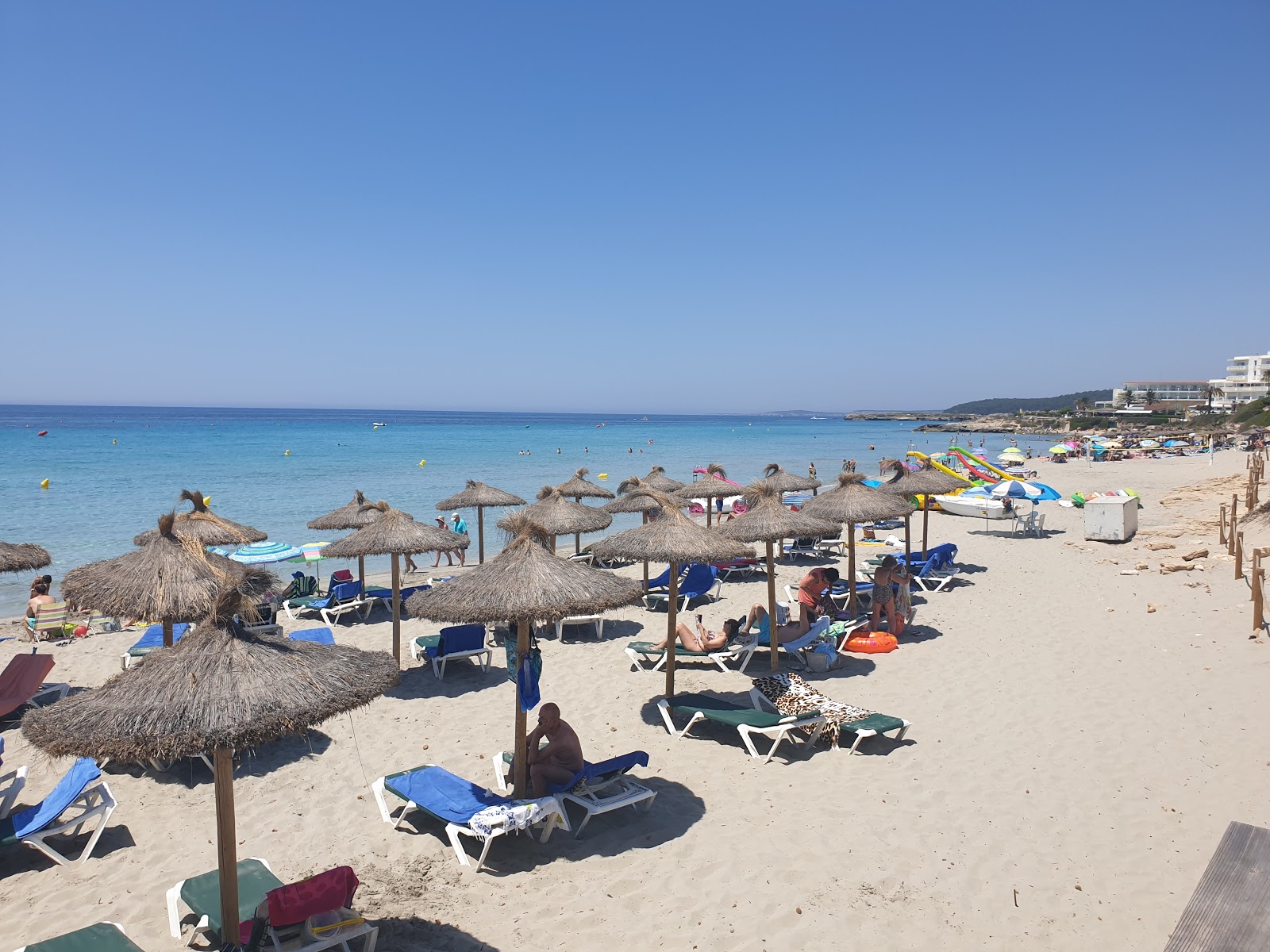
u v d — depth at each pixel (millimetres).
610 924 4781
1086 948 4445
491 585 5988
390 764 7172
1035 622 11312
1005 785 6398
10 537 20594
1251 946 1937
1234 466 43969
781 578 15727
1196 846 5402
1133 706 7898
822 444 80500
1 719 8359
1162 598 12109
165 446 58438
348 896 4477
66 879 5371
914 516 24484
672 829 5914
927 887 5066
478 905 5008
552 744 6262
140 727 3566
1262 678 8344
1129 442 64875
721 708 7617
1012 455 45969
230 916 4078
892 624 10750
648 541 7887
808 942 4555
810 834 5770
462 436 83188
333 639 11070
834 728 7207
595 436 89625
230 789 4051
